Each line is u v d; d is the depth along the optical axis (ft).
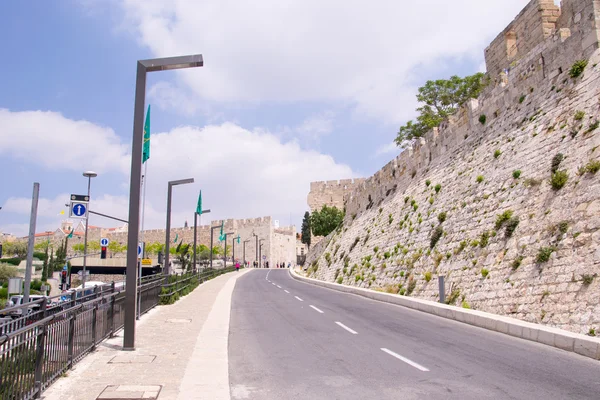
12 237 336.49
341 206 241.55
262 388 24.00
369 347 34.53
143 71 35.53
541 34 71.61
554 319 37.60
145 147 56.54
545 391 22.52
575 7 53.52
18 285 58.90
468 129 78.23
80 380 24.84
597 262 36.42
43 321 22.04
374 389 23.53
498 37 88.48
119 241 314.55
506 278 46.75
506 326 38.99
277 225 402.11
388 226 100.83
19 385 19.80
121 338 38.17
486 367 27.61
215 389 23.45
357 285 101.30
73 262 246.88
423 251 73.72
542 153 52.29
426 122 143.84
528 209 49.57
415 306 57.98
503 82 69.05
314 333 41.32
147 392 22.44
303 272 198.80
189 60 35.42
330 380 25.49
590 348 29.89
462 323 45.32
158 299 66.69
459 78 144.36
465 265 56.95
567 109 51.47
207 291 95.09
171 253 295.48
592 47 50.75
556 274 40.11
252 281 137.80
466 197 66.85
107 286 53.01
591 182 41.57
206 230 343.26
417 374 26.37
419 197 88.79
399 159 111.65
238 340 38.24
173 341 37.09
